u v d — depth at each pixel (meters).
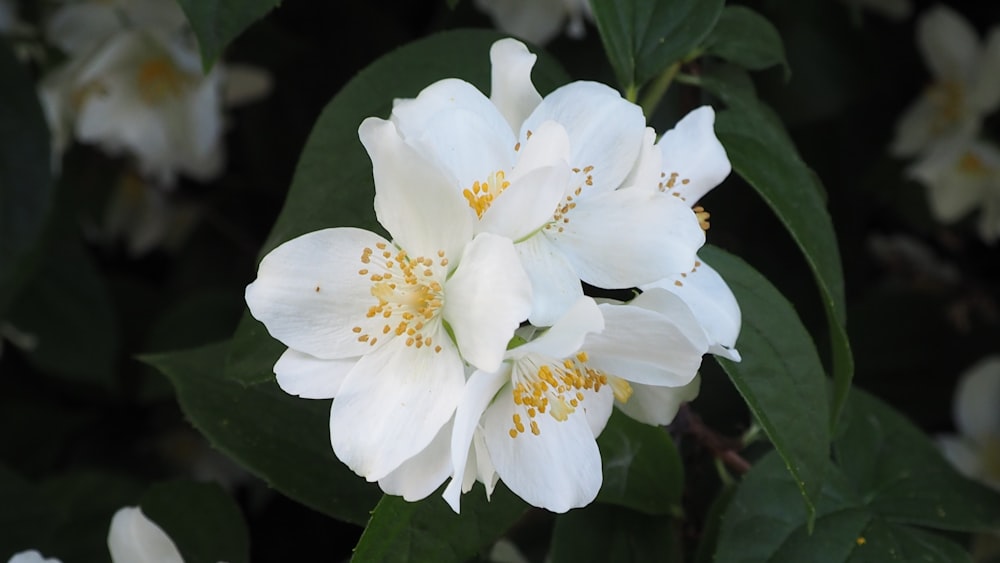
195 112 0.41
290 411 0.30
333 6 0.41
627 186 0.27
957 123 0.41
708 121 0.28
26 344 0.41
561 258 0.26
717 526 0.29
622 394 0.27
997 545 0.38
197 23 0.28
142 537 0.29
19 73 0.36
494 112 0.27
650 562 0.30
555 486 0.26
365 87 0.29
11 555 0.34
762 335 0.28
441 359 0.26
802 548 0.29
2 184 0.36
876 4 0.40
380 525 0.27
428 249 0.26
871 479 0.31
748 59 0.30
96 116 0.41
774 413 0.27
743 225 0.38
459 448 0.25
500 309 0.25
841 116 0.39
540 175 0.25
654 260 0.26
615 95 0.27
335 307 0.26
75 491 0.36
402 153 0.25
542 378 0.26
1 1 0.39
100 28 0.40
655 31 0.29
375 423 0.26
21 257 0.36
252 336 0.27
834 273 0.29
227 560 0.31
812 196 0.29
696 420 0.30
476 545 0.27
